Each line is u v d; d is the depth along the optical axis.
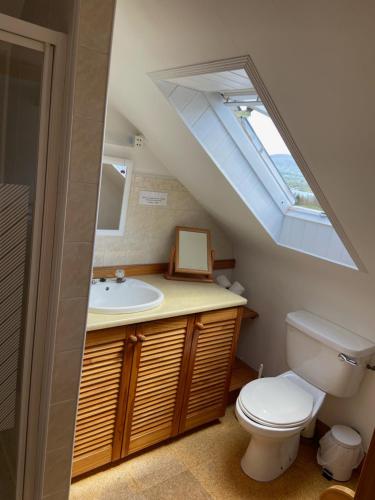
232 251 3.17
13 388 1.41
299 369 2.47
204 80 1.66
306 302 2.62
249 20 1.14
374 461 0.73
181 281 2.66
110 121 2.30
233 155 2.18
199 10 1.23
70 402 1.49
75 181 1.26
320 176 1.62
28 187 1.27
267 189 2.36
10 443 1.50
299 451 2.49
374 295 2.21
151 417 2.22
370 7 0.91
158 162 2.55
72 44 1.15
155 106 1.99
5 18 1.10
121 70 1.91
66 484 1.59
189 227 2.80
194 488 2.11
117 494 2.01
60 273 1.32
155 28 1.46
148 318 2.00
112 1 1.17
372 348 2.21
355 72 1.10
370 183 1.47
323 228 2.28
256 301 3.02
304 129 1.45
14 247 1.29
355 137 1.33
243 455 2.37
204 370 2.40
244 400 2.18
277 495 2.13
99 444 2.04
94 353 1.87
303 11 1.01
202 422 2.51
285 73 1.26
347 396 2.26
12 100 1.21
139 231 2.60
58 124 1.22
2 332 1.33
